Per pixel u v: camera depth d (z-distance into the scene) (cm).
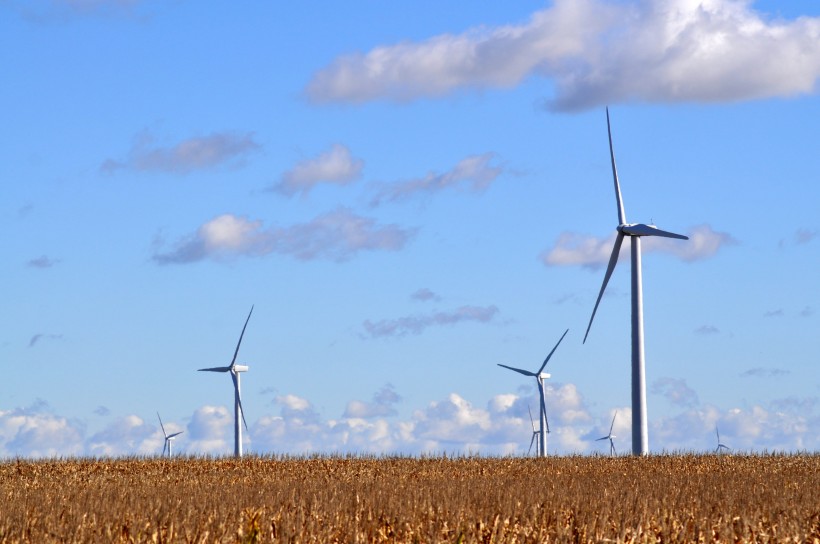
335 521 2698
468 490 3678
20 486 4588
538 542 2506
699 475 4966
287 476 5309
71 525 2566
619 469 5584
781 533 2541
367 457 6506
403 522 2641
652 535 2569
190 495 3544
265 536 2488
